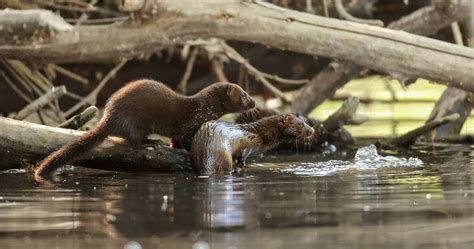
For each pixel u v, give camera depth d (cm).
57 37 1265
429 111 1903
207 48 1592
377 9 1705
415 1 1689
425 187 930
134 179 1029
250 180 1003
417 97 2014
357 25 1293
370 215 766
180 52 1694
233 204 829
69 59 1297
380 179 999
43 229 722
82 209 814
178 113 1152
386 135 1584
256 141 1129
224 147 1084
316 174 1056
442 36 1662
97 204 841
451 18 1469
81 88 1647
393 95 1931
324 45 1288
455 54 1296
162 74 1705
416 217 755
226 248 645
